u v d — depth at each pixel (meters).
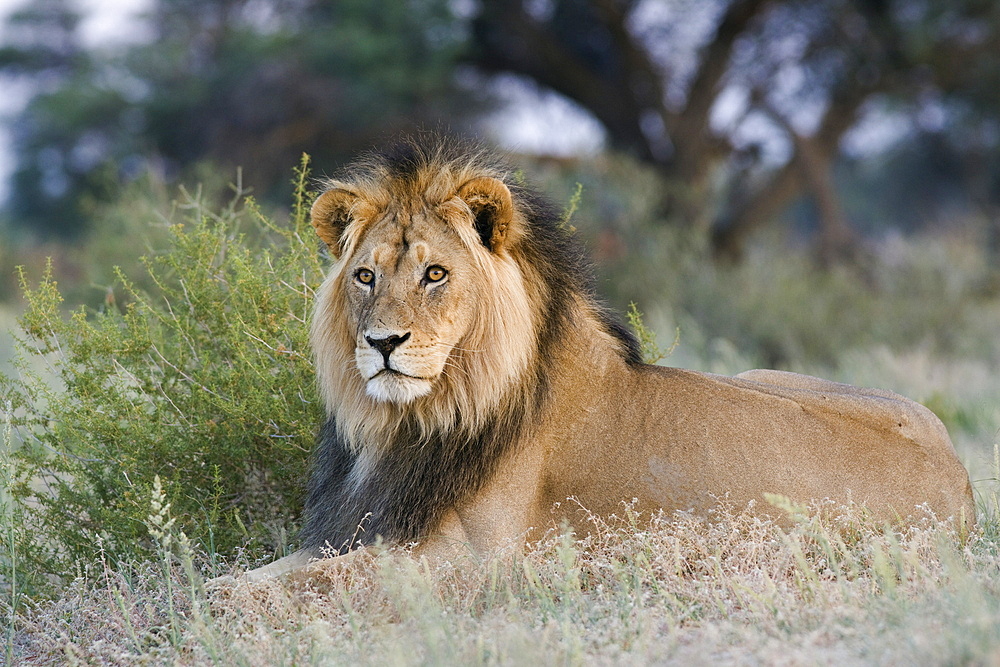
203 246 11.52
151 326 11.73
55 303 10.98
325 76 43.44
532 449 9.33
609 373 9.62
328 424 10.11
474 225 9.19
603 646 7.41
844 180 71.06
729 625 7.48
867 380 21.45
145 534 10.39
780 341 29.64
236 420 10.70
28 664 8.80
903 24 41.31
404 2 43.75
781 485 9.27
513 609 7.83
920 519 9.43
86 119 46.72
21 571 10.26
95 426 10.60
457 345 9.07
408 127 10.21
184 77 46.31
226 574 9.62
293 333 11.02
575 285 9.73
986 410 17.19
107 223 23.14
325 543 9.32
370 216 9.30
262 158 44.19
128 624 8.57
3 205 52.59
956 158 63.38
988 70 43.00
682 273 33.06
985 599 7.31
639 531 9.03
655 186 37.12
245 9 48.00
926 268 33.34
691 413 9.46
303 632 7.99
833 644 7.29
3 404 10.77
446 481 9.19
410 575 8.06
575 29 45.41
